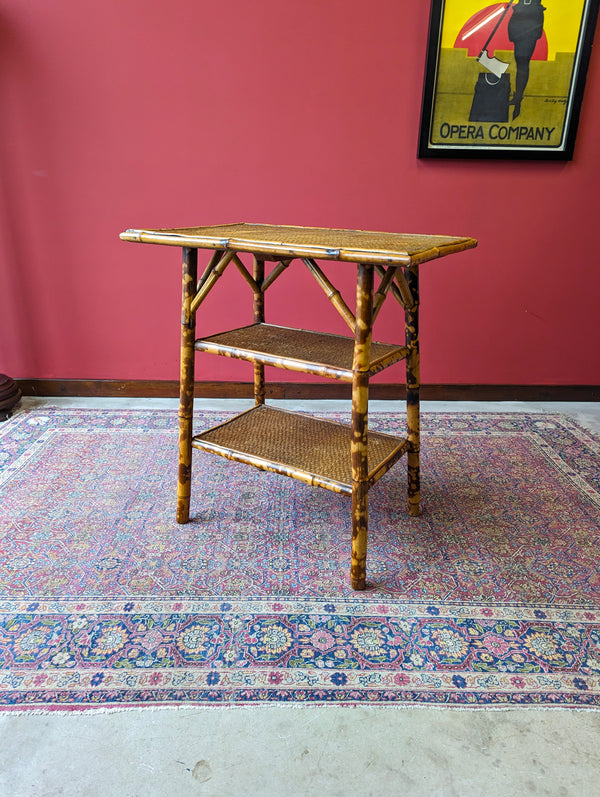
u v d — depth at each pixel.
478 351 2.71
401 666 1.23
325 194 2.46
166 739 1.06
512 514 1.81
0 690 1.15
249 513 1.79
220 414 2.54
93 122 2.35
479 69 2.25
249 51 2.26
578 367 2.74
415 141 2.38
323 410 2.62
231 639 1.29
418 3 2.20
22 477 1.96
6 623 1.32
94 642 1.27
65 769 1.01
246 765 1.02
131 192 2.45
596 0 2.17
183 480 1.68
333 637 1.30
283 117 2.35
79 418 2.47
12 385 2.48
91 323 2.63
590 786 1.00
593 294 2.62
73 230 2.49
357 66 2.28
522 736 1.09
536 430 2.44
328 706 1.14
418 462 1.73
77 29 2.22
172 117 2.34
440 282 2.58
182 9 2.21
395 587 1.47
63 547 1.60
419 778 1.00
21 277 2.55
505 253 2.55
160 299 2.59
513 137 2.36
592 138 2.39
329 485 1.44
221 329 2.65
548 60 2.25
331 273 2.55
